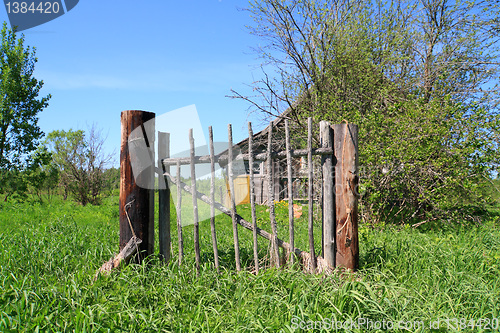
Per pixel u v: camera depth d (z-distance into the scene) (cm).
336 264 416
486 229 731
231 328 302
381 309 299
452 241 595
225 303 347
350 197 412
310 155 417
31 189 2112
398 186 827
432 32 1074
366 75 980
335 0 1070
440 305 329
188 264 457
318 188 952
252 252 531
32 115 1811
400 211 893
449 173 844
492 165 812
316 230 838
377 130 839
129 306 330
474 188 809
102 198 1930
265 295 325
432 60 1052
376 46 1050
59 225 773
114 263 438
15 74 1738
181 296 364
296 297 321
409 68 1079
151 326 298
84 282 389
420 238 630
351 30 1028
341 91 971
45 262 471
